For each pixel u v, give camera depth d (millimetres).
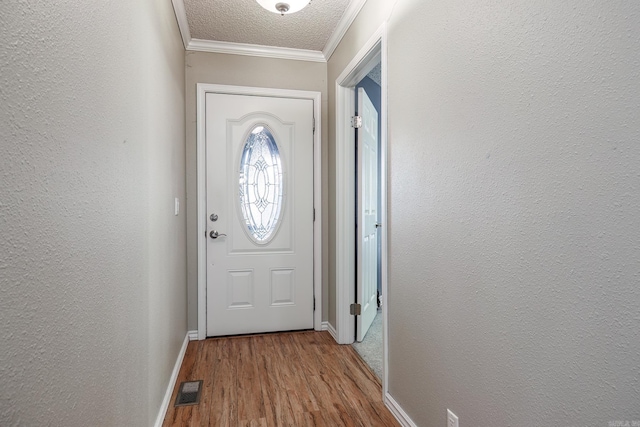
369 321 3189
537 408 1002
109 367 1055
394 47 1876
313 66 3146
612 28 789
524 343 1047
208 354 2641
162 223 1869
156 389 1703
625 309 773
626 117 764
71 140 819
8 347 583
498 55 1139
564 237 913
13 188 598
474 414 1268
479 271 1239
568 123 897
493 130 1165
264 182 3080
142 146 1460
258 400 2023
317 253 3143
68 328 798
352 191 2875
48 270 713
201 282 2938
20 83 619
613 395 800
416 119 1656
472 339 1279
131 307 1285
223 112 2979
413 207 1688
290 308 3119
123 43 1214
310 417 1868
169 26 2141
